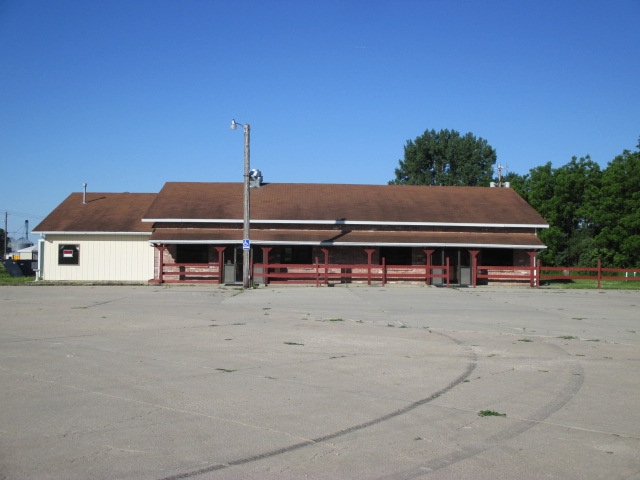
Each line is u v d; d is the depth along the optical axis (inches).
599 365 453.4
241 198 1544.0
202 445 269.7
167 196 1539.1
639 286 1389.0
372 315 753.6
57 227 1450.5
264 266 1293.1
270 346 515.5
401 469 246.4
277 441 276.7
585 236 2121.1
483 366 446.0
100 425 294.8
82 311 755.4
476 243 1370.6
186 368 423.2
